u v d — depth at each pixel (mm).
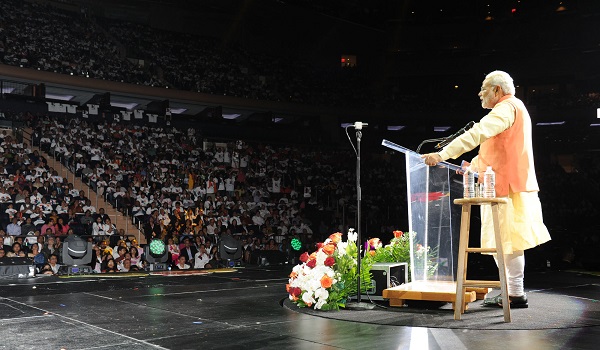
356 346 3748
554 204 26719
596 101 28172
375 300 5637
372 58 32719
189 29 29938
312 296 5289
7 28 22422
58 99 21875
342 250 5598
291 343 3844
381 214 23625
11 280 7965
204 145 24031
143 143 20750
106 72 23469
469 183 4840
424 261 5824
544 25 30172
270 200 21156
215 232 15758
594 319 4684
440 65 31797
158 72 25812
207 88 26062
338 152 26578
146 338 4008
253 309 5316
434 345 3764
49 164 17594
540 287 7254
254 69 29500
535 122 28875
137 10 28547
